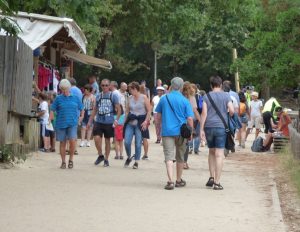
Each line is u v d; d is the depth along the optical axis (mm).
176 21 34344
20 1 14438
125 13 32344
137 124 15891
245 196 11789
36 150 18781
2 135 14984
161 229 8648
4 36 16172
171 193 11891
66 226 8641
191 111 12633
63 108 15172
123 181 13352
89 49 30562
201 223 9148
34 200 10594
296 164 15977
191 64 57844
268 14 21406
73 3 13273
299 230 9008
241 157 20016
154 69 54781
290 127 20047
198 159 18797
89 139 21766
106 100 16062
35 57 20469
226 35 51719
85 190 11859
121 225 8812
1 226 8547
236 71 22578
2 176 13375
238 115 20906
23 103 17109
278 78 20828
